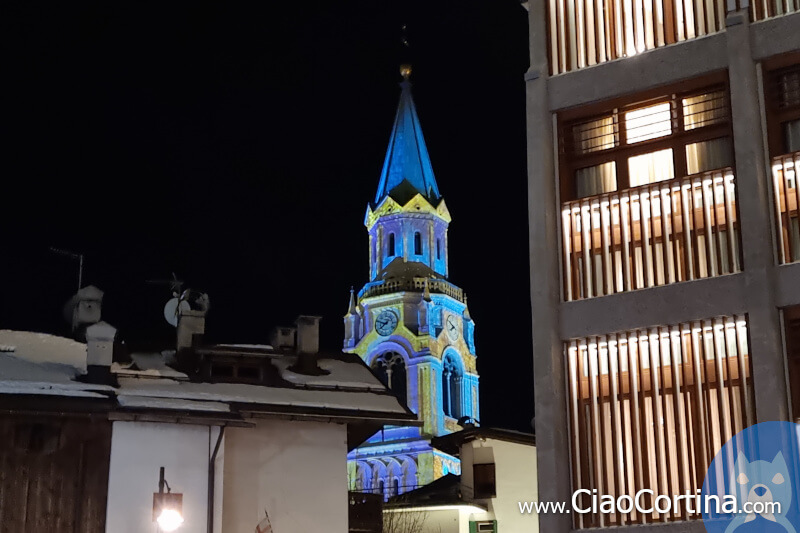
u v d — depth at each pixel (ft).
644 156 119.34
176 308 157.99
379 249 426.92
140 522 126.21
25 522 123.13
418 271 417.49
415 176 434.71
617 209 118.42
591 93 121.80
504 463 176.14
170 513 119.96
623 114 120.98
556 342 116.98
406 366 401.49
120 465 127.44
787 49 113.39
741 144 112.47
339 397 141.28
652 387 112.47
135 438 128.77
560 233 120.37
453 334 414.82
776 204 111.45
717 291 111.34
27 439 126.00
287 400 137.59
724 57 116.26
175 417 129.08
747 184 111.45
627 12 122.62
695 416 109.81
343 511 136.98
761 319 107.96
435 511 174.60
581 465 113.50
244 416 135.44
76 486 125.90
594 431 113.91
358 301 421.18
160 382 135.74
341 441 139.64
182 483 128.77
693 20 119.44
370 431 146.92
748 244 110.11
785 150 113.09
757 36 115.03
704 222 114.01
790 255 110.22
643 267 115.85
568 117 123.24
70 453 126.72
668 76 118.52
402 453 384.68
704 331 111.34
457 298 422.00
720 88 117.19
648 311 114.01
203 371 141.90
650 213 116.78
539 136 122.62
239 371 144.46
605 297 116.37
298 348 148.36
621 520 110.63
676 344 112.47
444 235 432.25
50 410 125.29
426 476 378.32
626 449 112.06
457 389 411.54
